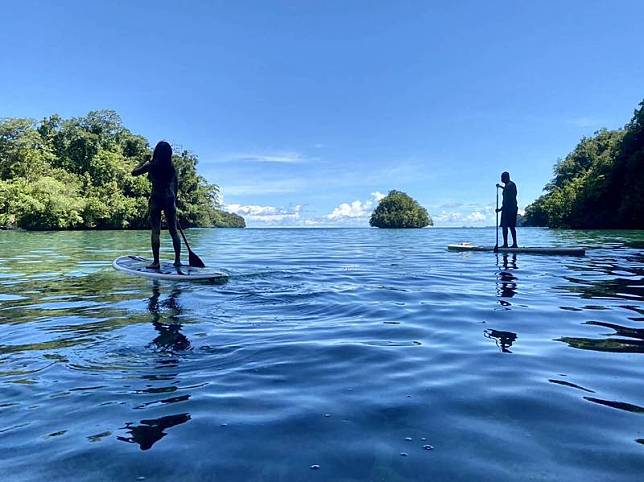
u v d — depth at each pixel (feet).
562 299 20.33
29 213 141.18
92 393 9.44
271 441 7.32
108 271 30.99
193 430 7.73
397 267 35.06
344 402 8.89
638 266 34.14
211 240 90.02
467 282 26.13
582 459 6.72
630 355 11.94
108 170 189.88
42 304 19.29
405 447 7.09
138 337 13.83
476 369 10.86
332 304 19.27
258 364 11.25
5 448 7.21
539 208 238.27
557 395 9.21
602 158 175.42
